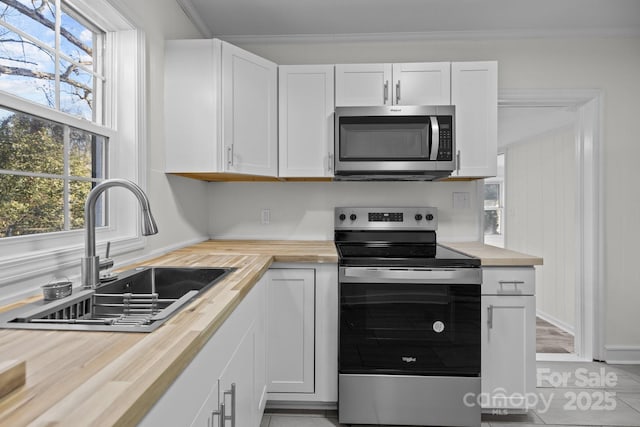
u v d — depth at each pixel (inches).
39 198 49.6
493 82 92.0
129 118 67.4
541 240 176.1
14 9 46.9
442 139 87.4
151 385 22.7
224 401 41.4
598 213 106.3
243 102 85.0
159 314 36.6
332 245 97.3
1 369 21.2
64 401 20.7
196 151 79.9
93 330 32.4
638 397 87.7
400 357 74.5
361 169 88.0
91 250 47.8
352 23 100.8
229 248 89.9
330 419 79.2
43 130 50.3
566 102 108.3
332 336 79.7
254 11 94.5
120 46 67.4
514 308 77.3
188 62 80.2
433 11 94.9
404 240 104.6
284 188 109.4
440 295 73.9
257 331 63.9
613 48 106.2
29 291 43.0
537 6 92.7
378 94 92.8
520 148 198.5
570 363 106.0
